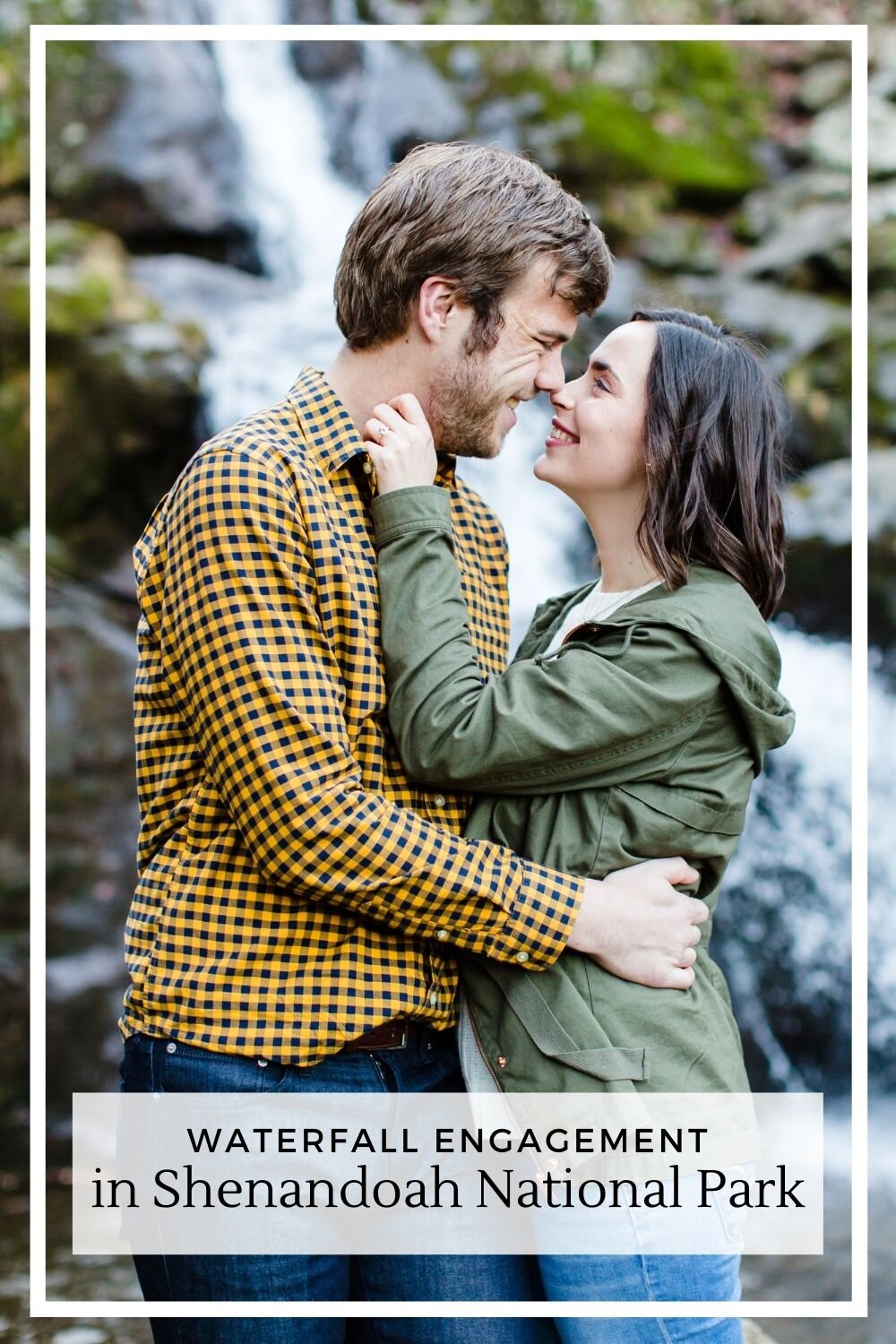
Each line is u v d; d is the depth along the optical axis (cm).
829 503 526
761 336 580
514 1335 146
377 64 654
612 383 150
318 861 132
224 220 602
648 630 143
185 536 137
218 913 137
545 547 573
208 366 561
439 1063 146
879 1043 516
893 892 524
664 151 654
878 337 579
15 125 577
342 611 139
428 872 134
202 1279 137
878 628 525
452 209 146
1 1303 320
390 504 142
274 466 138
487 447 155
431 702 139
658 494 147
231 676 133
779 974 519
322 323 593
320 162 639
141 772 148
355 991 137
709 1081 141
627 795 143
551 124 653
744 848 527
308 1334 138
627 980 141
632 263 627
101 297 542
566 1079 139
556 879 139
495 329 149
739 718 146
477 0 677
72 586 511
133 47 596
